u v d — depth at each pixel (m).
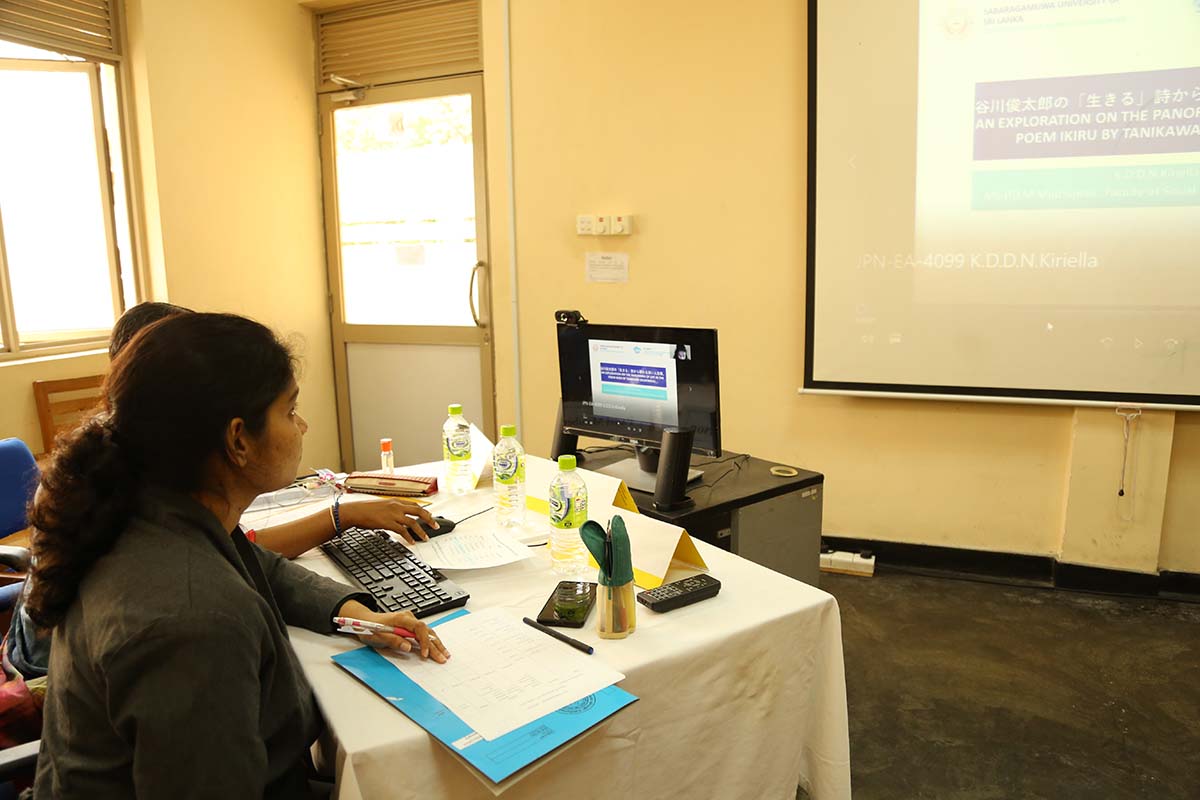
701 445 2.16
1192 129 2.74
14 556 1.90
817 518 2.39
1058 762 2.08
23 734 1.33
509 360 3.91
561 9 3.54
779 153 3.29
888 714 2.30
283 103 4.12
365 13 4.16
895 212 3.11
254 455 1.01
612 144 3.55
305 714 1.06
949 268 3.07
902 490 3.34
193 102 3.65
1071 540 3.10
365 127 4.26
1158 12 2.72
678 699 1.27
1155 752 2.11
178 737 0.85
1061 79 2.85
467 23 3.93
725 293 3.46
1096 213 2.87
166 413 0.94
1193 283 2.80
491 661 1.20
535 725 1.04
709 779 1.34
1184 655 2.60
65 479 0.92
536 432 3.93
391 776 1.03
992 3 2.89
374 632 1.23
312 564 1.60
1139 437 2.95
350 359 4.51
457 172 4.09
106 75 3.43
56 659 0.96
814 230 3.22
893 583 3.22
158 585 0.88
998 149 2.95
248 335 1.00
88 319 3.51
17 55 3.18
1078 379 2.98
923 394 3.18
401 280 4.32
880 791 1.98
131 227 3.54
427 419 4.39
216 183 3.78
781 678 1.41
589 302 3.71
